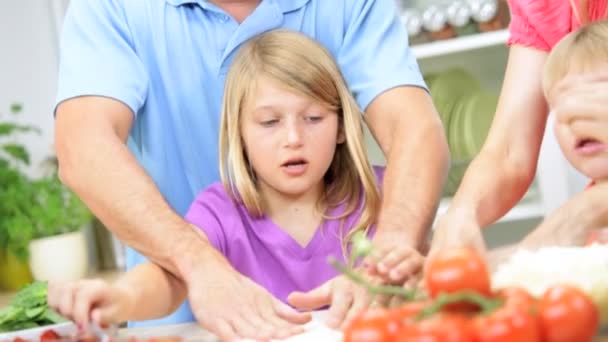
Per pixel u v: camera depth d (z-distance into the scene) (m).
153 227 1.43
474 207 1.40
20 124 3.99
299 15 1.72
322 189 1.70
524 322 0.85
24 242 3.56
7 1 3.91
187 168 1.73
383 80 1.66
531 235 1.27
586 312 0.89
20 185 3.66
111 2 1.69
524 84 1.54
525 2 1.54
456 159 3.15
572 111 1.35
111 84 1.60
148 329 1.50
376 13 1.73
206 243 1.44
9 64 3.96
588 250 1.15
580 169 1.39
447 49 3.19
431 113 1.63
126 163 1.50
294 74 1.58
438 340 0.84
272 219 1.68
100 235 3.85
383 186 1.57
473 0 3.17
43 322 1.49
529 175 1.51
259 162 1.62
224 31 1.69
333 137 1.63
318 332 1.29
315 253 1.66
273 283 1.66
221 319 1.32
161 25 1.68
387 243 1.40
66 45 1.66
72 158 1.53
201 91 1.69
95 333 1.17
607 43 1.37
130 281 1.38
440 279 0.91
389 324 0.89
